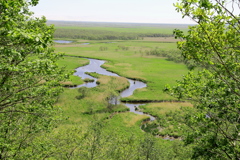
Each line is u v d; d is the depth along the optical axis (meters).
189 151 16.45
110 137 20.22
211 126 10.42
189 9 8.00
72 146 17.53
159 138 32.78
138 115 41.16
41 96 12.22
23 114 13.05
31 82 12.16
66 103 44.22
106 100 47.03
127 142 20.72
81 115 39.72
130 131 34.81
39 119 12.50
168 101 49.56
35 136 14.87
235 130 10.48
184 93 11.21
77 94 49.72
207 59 9.38
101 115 40.06
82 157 18.33
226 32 8.74
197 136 10.31
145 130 35.62
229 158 9.82
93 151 17.91
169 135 33.97
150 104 47.38
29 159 12.88
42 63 9.61
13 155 12.52
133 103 48.72
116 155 19.27
